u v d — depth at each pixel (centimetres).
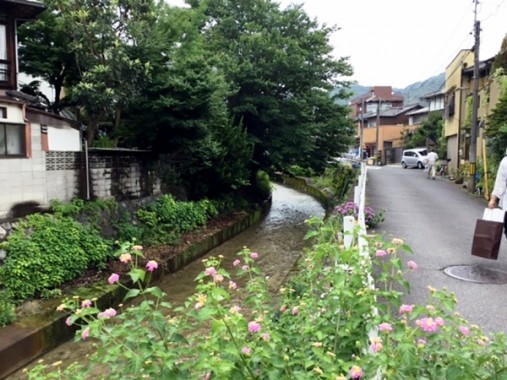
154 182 1128
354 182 1614
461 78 2194
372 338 208
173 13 1170
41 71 1128
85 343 559
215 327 193
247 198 1633
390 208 1116
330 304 243
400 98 5525
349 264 258
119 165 980
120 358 234
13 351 483
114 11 969
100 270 728
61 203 782
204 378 210
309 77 1497
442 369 196
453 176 2073
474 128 1555
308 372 192
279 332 240
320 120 1623
